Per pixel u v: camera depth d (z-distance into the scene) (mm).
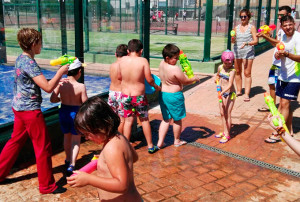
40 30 10383
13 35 10523
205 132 5734
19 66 3379
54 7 9984
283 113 5152
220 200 3570
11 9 10539
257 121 6277
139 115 4691
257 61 13297
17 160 4375
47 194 3660
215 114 6738
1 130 4551
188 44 16266
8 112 5449
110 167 1962
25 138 3809
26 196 3617
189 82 4828
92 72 8539
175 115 4906
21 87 3414
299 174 4203
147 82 4812
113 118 1991
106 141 2027
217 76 5148
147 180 4012
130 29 9891
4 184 3865
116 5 10156
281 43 4746
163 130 4973
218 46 12195
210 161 4578
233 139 5391
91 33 10438
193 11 21188
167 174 4176
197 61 11039
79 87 4035
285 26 4797
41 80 3342
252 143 5223
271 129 5852
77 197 3613
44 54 10516
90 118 1926
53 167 4332
